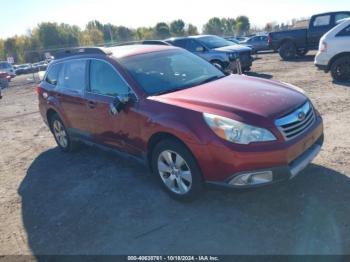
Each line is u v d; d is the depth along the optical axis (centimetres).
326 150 518
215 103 386
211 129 364
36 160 650
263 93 411
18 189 529
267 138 353
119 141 486
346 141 547
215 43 1388
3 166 642
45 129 886
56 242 381
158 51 534
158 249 348
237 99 394
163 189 443
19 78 3378
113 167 557
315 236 335
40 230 408
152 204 429
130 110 445
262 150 349
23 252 372
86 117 540
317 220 357
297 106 392
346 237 329
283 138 359
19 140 809
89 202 454
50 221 424
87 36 7412
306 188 416
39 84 677
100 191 480
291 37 1828
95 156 619
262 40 2691
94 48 534
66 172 565
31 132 874
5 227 425
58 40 7469
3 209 470
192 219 388
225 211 394
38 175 571
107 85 494
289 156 359
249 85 447
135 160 476
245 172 353
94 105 511
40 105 675
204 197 427
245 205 400
